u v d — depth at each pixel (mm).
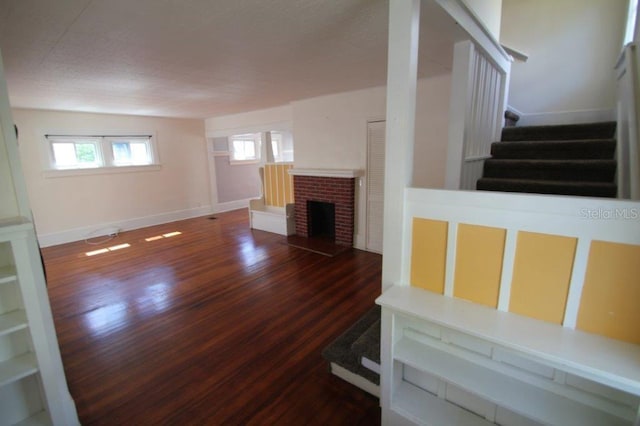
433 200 1568
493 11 2932
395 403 1726
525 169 2953
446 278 1594
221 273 3885
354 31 2072
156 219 6480
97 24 1830
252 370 2164
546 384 1443
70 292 3428
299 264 4129
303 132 5008
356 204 4617
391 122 1599
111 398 1937
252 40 2188
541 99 4098
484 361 1595
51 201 5145
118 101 4309
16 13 1641
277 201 5953
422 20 1917
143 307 3076
